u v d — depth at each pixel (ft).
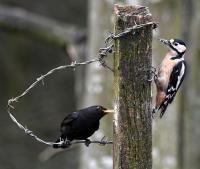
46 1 89.86
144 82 22.52
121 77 22.47
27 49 90.17
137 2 42.88
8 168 82.69
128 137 22.61
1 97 87.92
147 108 22.63
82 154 45.85
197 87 55.93
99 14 43.78
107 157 43.19
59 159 82.12
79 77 52.90
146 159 22.72
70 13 90.89
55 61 91.04
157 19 43.96
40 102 88.58
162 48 42.47
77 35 52.70
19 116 86.74
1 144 83.97
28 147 84.33
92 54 44.55
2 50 89.20
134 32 22.20
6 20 54.95
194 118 55.31
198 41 56.03
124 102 22.54
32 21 54.65
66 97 89.76
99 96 43.78
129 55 22.35
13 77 88.94
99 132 42.73
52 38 53.83
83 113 27.40
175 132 45.44
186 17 55.67
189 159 54.70
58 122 87.76
